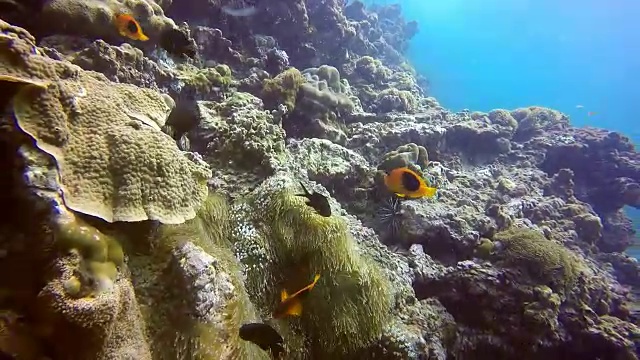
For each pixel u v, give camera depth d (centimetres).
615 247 182
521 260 99
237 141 82
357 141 144
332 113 143
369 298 71
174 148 49
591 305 105
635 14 905
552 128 215
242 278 61
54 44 73
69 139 40
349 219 88
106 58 72
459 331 96
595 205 193
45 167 37
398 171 68
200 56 130
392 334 72
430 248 111
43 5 71
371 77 215
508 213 131
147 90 57
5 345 32
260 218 70
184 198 47
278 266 68
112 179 41
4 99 38
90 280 34
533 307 93
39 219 35
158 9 92
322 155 114
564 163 196
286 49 184
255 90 132
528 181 167
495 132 183
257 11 166
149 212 42
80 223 36
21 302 34
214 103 96
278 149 88
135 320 40
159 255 47
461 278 99
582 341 94
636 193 185
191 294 45
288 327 67
